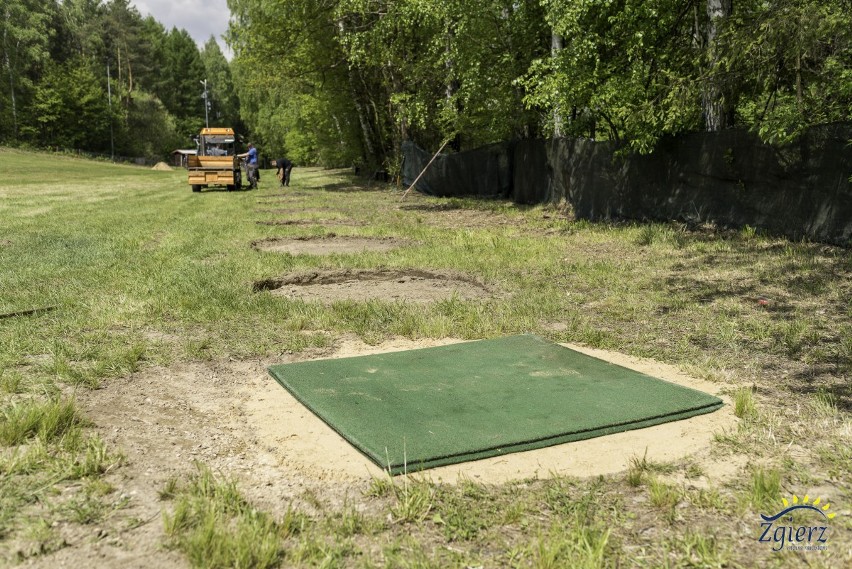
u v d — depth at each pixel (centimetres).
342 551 229
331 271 789
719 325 550
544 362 461
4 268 761
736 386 413
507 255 902
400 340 524
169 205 1798
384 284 762
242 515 249
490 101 1588
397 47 2050
